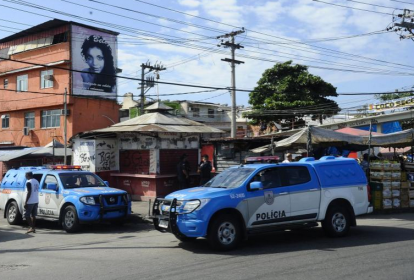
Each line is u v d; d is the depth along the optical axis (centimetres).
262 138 1809
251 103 3553
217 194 809
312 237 939
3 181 1391
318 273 621
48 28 2980
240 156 1811
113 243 948
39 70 3014
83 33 2928
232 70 2591
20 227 1264
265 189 852
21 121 3177
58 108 2942
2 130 3316
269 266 671
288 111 3250
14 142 3209
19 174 1348
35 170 1305
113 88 3089
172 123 1775
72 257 795
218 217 799
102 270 677
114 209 1156
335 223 923
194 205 794
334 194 921
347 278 592
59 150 2247
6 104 3247
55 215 1185
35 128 3070
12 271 693
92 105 2961
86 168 1858
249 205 825
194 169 1825
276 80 3525
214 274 627
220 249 796
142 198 1730
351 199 942
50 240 1020
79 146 1900
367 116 3372
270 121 3478
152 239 989
